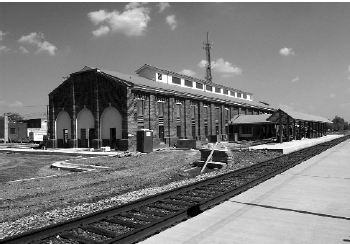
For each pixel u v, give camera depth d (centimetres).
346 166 1628
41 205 938
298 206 799
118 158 2402
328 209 769
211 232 609
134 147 3278
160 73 4500
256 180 1126
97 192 1135
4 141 6381
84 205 897
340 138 5416
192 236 589
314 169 1516
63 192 1135
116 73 3750
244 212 750
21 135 7038
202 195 986
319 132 6450
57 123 3906
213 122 4909
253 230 620
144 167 1870
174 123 3922
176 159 2302
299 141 4447
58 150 3372
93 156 2669
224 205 818
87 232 631
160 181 1392
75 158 2503
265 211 757
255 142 4475
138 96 3412
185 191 1030
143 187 1245
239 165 1941
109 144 3416
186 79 5031
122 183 1330
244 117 5434
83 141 3666
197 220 689
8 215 827
